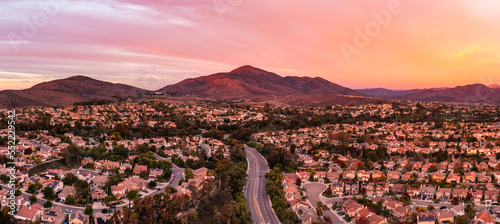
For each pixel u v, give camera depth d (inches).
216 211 7844.5
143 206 7145.7
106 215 7322.8
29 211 6879.9
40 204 7677.2
